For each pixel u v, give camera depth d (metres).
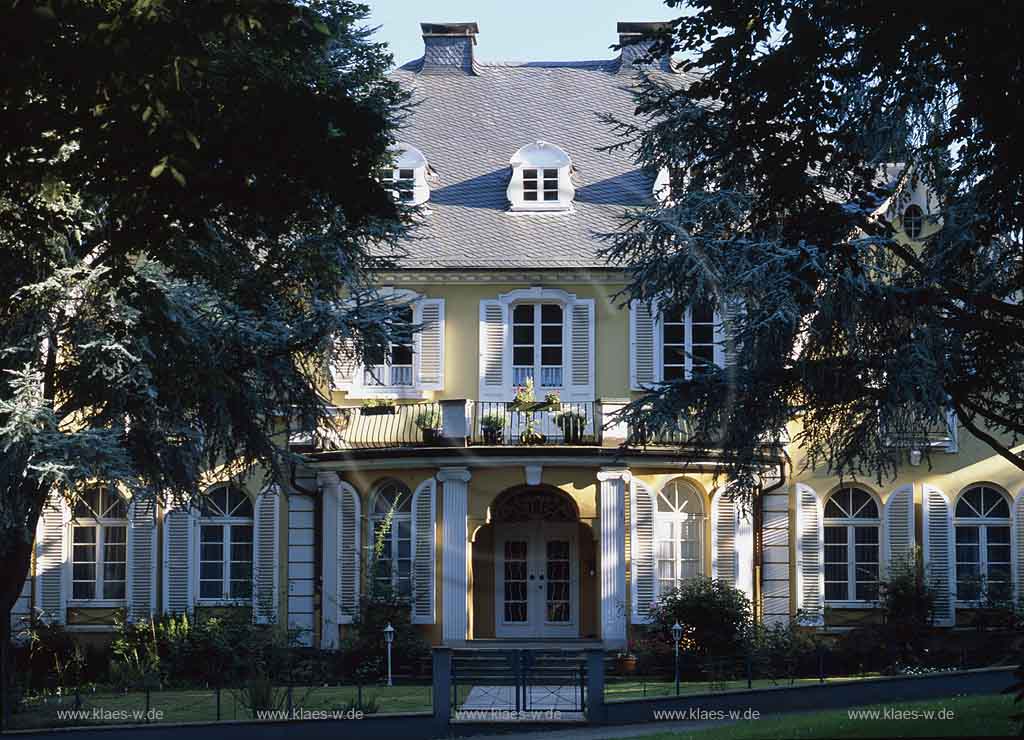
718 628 28.67
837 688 21.92
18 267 21.83
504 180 34.03
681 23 15.38
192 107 13.85
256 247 24.33
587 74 37.00
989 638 30.11
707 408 23.02
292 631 30.58
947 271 21.02
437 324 32.25
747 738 16.86
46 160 14.19
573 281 32.09
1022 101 13.95
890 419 22.19
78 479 22.34
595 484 29.83
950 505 31.80
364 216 15.44
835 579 31.89
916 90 16.88
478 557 31.84
